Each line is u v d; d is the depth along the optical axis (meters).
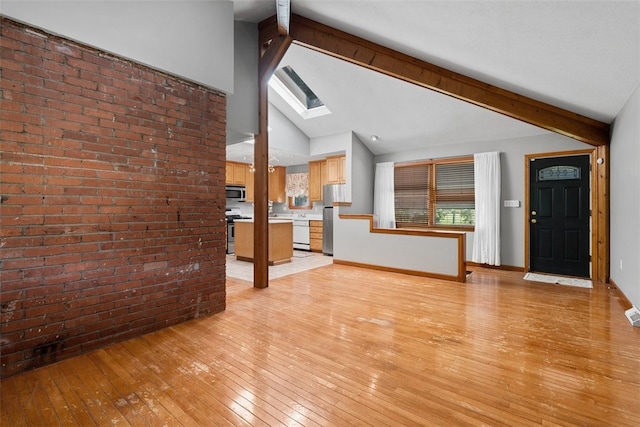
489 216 5.30
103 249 2.35
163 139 2.69
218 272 3.15
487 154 5.32
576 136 4.02
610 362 2.12
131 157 2.49
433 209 6.15
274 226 5.75
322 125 6.26
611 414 1.58
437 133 5.54
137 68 2.52
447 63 3.49
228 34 3.15
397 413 1.60
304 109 6.15
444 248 4.54
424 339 2.50
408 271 4.88
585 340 2.47
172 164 2.76
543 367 2.06
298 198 8.53
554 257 4.89
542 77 3.10
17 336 1.98
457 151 5.75
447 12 2.56
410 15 2.81
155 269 2.66
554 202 4.88
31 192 2.02
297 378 1.93
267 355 2.23
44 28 2.02
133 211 2.51
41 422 1.54
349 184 6.21
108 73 2.36
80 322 2.24
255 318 2.97
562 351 2.29
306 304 3.40
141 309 2.57
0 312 1.91
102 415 1.59
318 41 3.78
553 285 4.20
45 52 2.06
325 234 6.89
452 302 3.47
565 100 3.54
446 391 1.79
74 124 2.19
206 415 1.59
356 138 6.30
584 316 3.02
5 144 1.92
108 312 2.38
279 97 5.90
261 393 1.78
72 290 2.20
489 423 1.52
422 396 1.75
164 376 1.96
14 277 1.96
